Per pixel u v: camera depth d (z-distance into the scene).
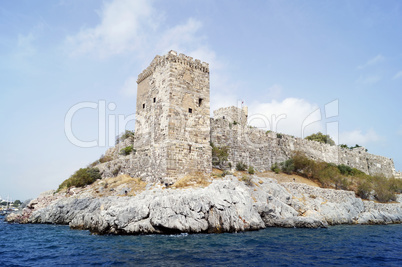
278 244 25.34
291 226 35.41
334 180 55.16
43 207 40.78
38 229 33.38
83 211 35.53
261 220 33.50
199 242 24.78
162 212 27.92
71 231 31.56
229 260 19.66
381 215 48.53
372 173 77.94
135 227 27.84
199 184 37.19
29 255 21.09
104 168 50.69
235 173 45.12
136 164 44.38
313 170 55.81
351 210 46.06
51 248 23.16
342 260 20.83
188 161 39.75
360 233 34.19
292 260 20.28
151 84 45.06
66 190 46.16
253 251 22.39
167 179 37.12
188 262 18.88
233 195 32.50
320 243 26.72
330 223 41.12
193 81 43.16
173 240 25.45
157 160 39.72
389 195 56.88
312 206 42.66
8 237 28.17
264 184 41.75
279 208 37.53
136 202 30.06
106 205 32.28
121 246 23.30
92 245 23.81
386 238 31.19
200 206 29.00
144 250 21.97
